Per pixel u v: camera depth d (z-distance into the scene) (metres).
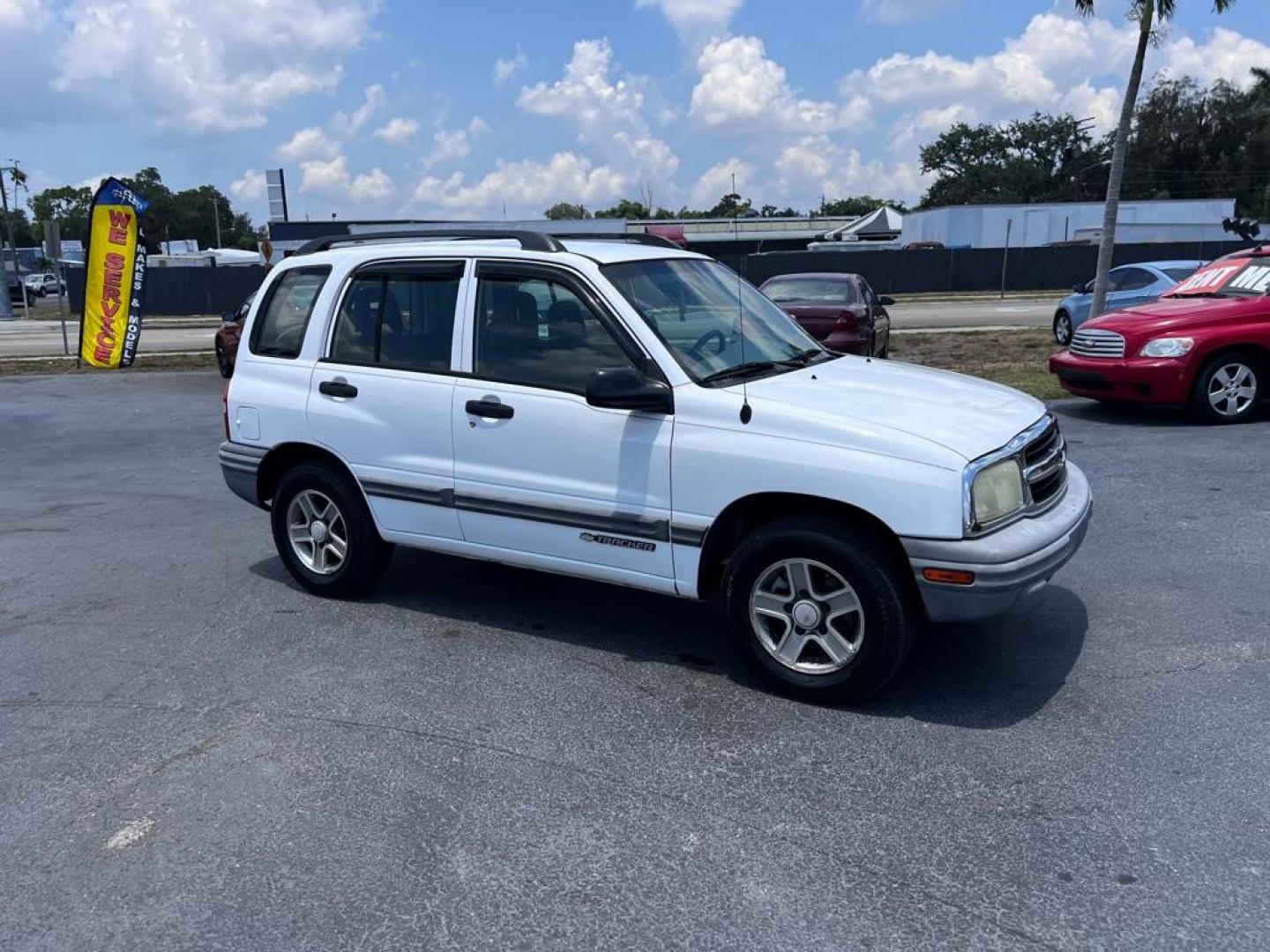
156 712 4.50
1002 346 18.53
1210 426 9.88
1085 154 82.50
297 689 4.69
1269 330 9.72
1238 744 3.94
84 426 13.05
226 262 55.66
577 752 4.04
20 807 3.74
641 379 4.43
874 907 3.05
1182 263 16.34
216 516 8.09
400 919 3.06
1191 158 73.81
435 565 6.55
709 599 4.76
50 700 4.66
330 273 5.66
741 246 62.03
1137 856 3.26
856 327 13.31
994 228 47.16
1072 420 10.51
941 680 4.60
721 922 3.01
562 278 4.84
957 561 3.99
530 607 5.71
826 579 4.32
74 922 3.09
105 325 19.84
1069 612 5.34
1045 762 3.85
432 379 5.19
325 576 5.89
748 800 3.65
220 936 3.01
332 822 3.59
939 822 3.49
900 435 4.12
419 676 4.80
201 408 14.35
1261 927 2.91
